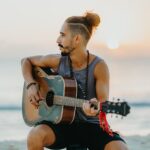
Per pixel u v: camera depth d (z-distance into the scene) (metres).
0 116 21.62
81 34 5.71
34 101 5.86
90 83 5.70
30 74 6.01
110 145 5.48
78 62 5.74
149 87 36.06
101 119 5.24
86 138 5.62
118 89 35.62
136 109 25.61
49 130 5.58
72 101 5.58
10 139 13.92
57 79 5.71
